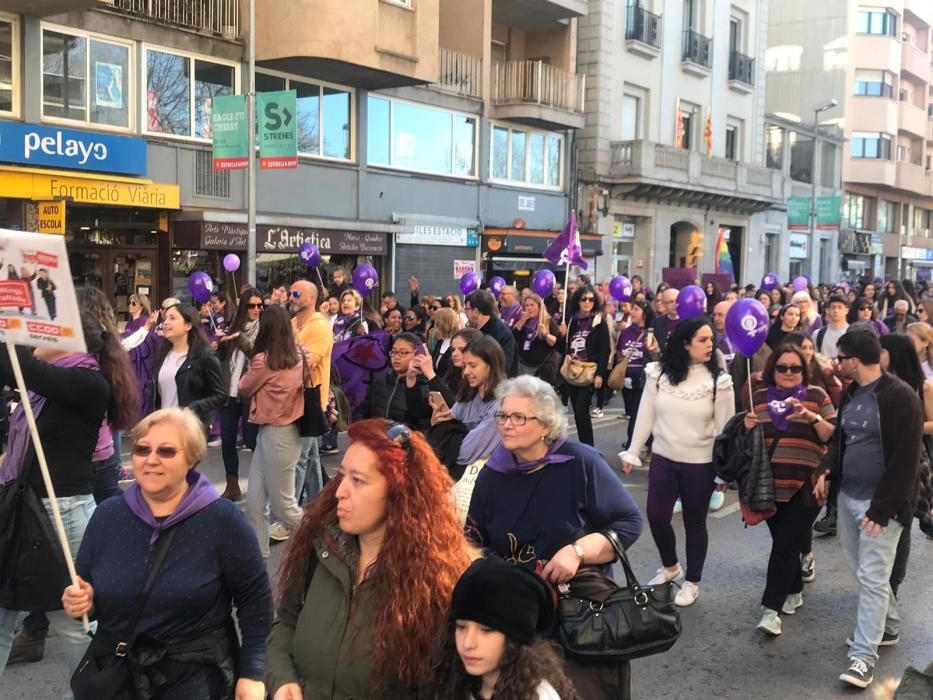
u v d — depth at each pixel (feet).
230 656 10.09
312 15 54.95
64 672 15.40
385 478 8.70
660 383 19.15
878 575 15.83
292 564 9.32
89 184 47.65
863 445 16.10
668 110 94.17
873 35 144.66
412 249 68.03
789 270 124.77
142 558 9.72
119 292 53.98
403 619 8.35
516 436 10.99
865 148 147.13
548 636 8.61
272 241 56.80
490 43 74.28
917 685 10.37
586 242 82.69
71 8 44.80
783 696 15.25
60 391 12.65
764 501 17.01
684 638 17.62
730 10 105.19
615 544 10.73
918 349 23.68
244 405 26.07
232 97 48.06
